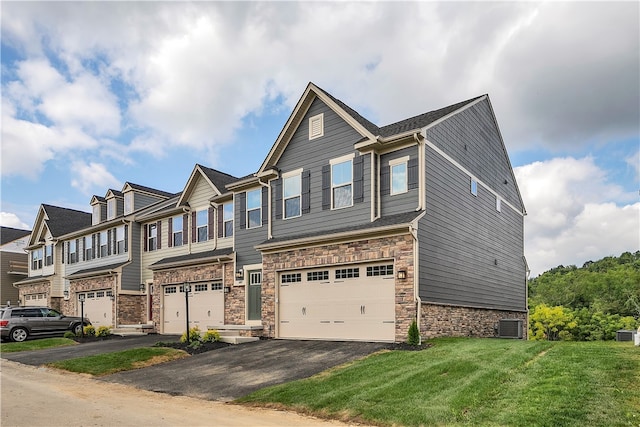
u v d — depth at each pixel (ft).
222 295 67.00
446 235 50.19
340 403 25.64
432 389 25.73
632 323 146.00
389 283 45.21
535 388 24.00
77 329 77.71
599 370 26.04
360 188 50.55
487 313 59.72
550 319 155.74
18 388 35.65
